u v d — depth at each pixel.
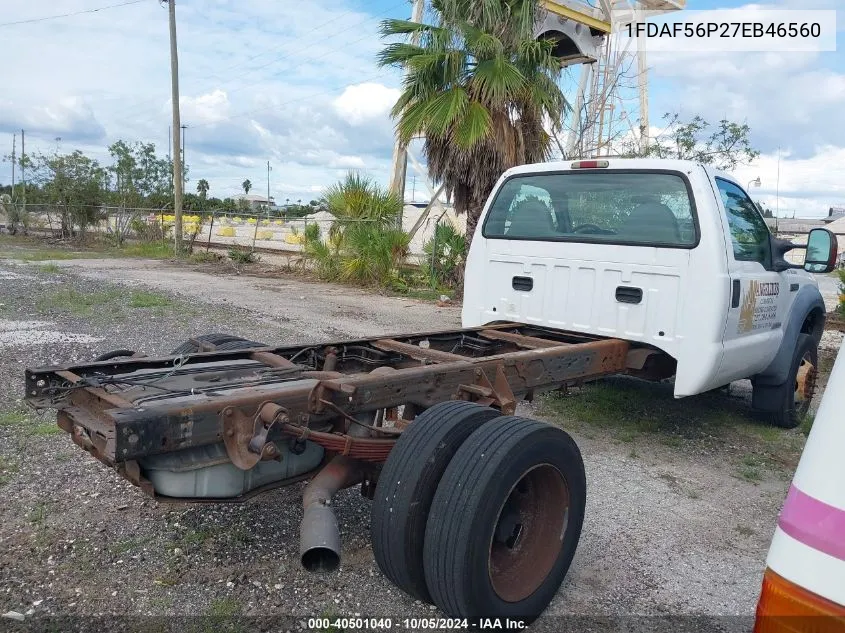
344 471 3.47
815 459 1.92
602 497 4.88
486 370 4.20
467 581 2.96
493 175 13.43
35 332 9.11
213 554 3.79
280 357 4.30
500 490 3.00
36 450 5.05
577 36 18.44
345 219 17.56
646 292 5.45
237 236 36.09
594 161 5.83
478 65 13.27
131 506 4.28
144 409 2.84
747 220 5.93
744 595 3.70
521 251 6.20
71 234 31.72
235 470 3.28
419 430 3.22
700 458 5.77
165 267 20.55
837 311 13.80
